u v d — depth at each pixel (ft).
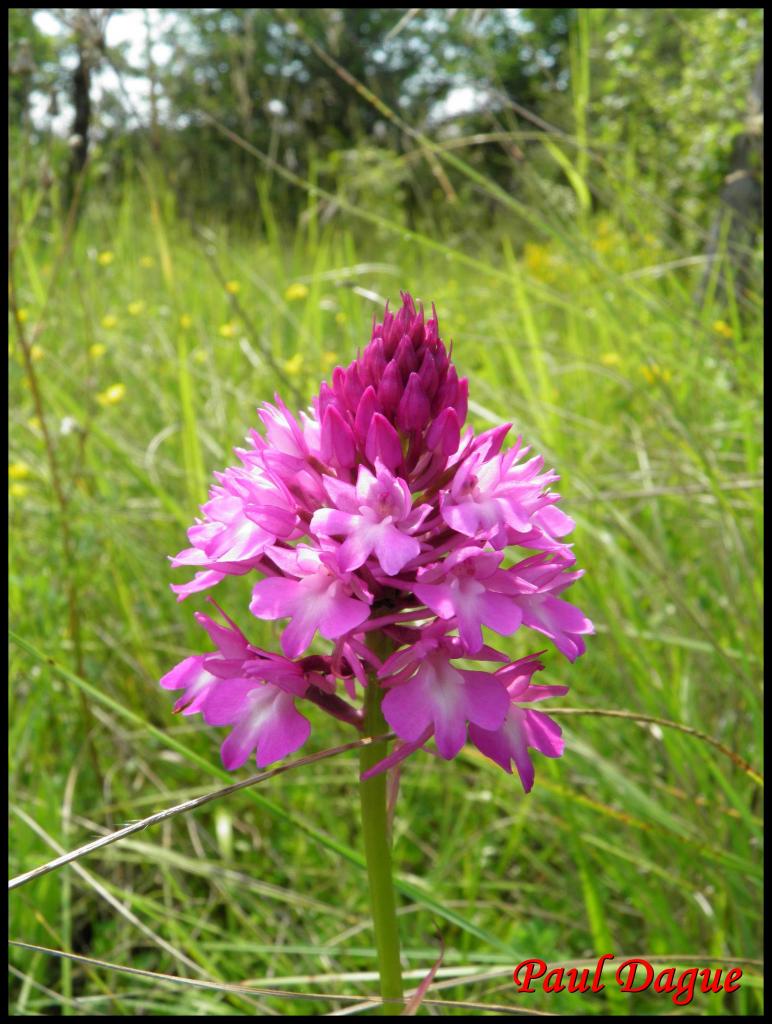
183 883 0.66
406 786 0.72
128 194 1.44
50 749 0.75
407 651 0.33
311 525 0.33
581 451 0.87
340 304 1.11
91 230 1.49
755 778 0.45
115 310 1.31
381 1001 0.37
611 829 0.63
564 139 0.78
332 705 0.36
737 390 0.91
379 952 0.37
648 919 0.54
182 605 0.79
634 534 0.66
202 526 0.38
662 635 0.67
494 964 0.56
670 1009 0.52
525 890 0.64
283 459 0.36
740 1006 0.52
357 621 0.33
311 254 1.34
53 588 0.79
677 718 0.58
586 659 0.75
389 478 0.34
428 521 0.36
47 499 0.81
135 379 1.09
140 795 0.71
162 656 0.82
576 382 1.06
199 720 0.74
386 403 0.36
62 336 1.09
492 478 0.35
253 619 0.76
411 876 0.61
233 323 1.18
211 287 1.28
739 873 0.54
